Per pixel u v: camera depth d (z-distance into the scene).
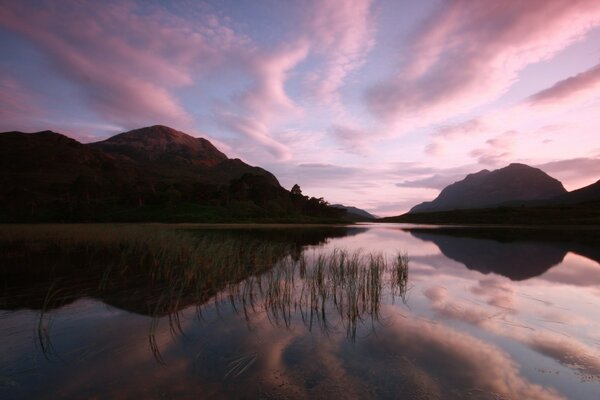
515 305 9.52
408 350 6.29
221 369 5.45
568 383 5.13
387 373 5.36
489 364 5.73
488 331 7.37
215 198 107.69
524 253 22.47
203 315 8.42
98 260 16.67
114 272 13.86
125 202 105.00
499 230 57.03
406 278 13.26
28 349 6.22
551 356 6.09
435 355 6.08
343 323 7.86
